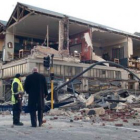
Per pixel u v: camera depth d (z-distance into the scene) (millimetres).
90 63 34938
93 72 33656
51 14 32250
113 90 20844
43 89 8117
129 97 19906
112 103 16297
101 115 12031
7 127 7812
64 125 8539
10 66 31875
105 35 41531
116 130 7562
